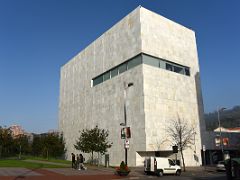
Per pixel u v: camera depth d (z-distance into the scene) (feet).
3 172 80.94
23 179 64.08
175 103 142.51
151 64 138.31
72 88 206.49
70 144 197.06
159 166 88.48
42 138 218.79
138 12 141.79
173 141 135.13
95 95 170.81
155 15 147.64
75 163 104.83
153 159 89.25
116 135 144.25
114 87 152.35
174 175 92.53
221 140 136.36
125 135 89.10
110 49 161.79
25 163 126.52
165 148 131.23
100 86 166.30
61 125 217.56
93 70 177.78
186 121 144.97
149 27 142.51
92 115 171.01
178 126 139.13
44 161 152.25
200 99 157.38
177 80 147.43
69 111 206.28
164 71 142.20
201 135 151.02
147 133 126.31
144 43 137.80
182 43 157.89
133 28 143.95
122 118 141.79
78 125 188.14
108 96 156.66
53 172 85.66
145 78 132.87
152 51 139.85
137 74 136.05
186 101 148.77
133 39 142.61
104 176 78.23
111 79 156.04
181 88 148.25
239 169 55.88
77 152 184.24
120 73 150.71
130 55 143.02
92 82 178.60
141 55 135.74
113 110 150.30
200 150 147.13
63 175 77.20
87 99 180.45
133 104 135.54
